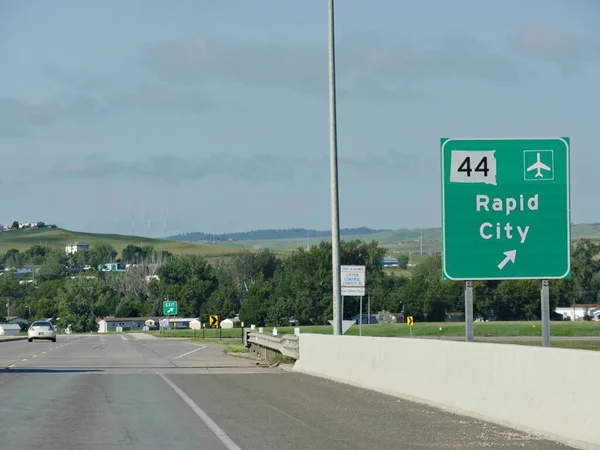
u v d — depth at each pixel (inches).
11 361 2381.9
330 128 1834.4
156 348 3518.7
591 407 798.5
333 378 1601.9
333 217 1819.6
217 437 862.5
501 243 1348.4
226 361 2368.4
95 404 1168.8
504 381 981.8
